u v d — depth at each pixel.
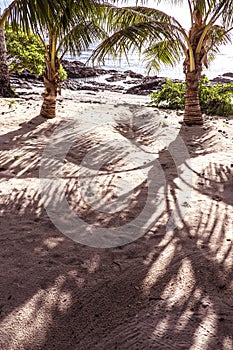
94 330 2.19
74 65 35.84
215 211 3.89
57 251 3.00
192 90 8.35
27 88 20.02
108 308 2.37
